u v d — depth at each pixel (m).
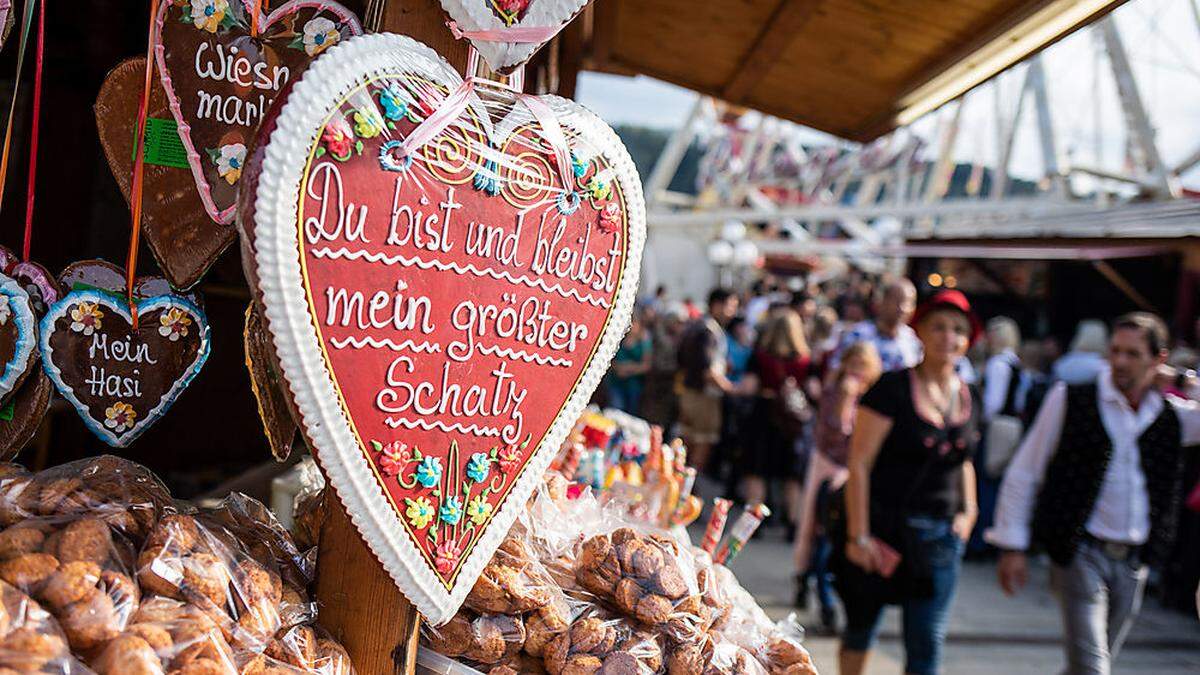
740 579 6.92
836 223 24.36
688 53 4.05
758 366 8.33
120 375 1.54
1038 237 8.91
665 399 9.81
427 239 1.28
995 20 2.73
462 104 1.30
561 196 1.41
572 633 1.67
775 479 8.66
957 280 11.58
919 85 3.46
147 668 1.15
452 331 1.33
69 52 4.36
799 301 12.55
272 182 1.16
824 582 5.89
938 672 3.69
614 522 2.08
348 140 1.20
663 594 1.75
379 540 1.32
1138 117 9.98
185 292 1.57
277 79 1.50
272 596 1.37
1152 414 3.79
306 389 1.22
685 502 2.70
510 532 1.76
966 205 13.62
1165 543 3.89
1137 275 9.07
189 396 4.41
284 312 1.18
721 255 21.95
